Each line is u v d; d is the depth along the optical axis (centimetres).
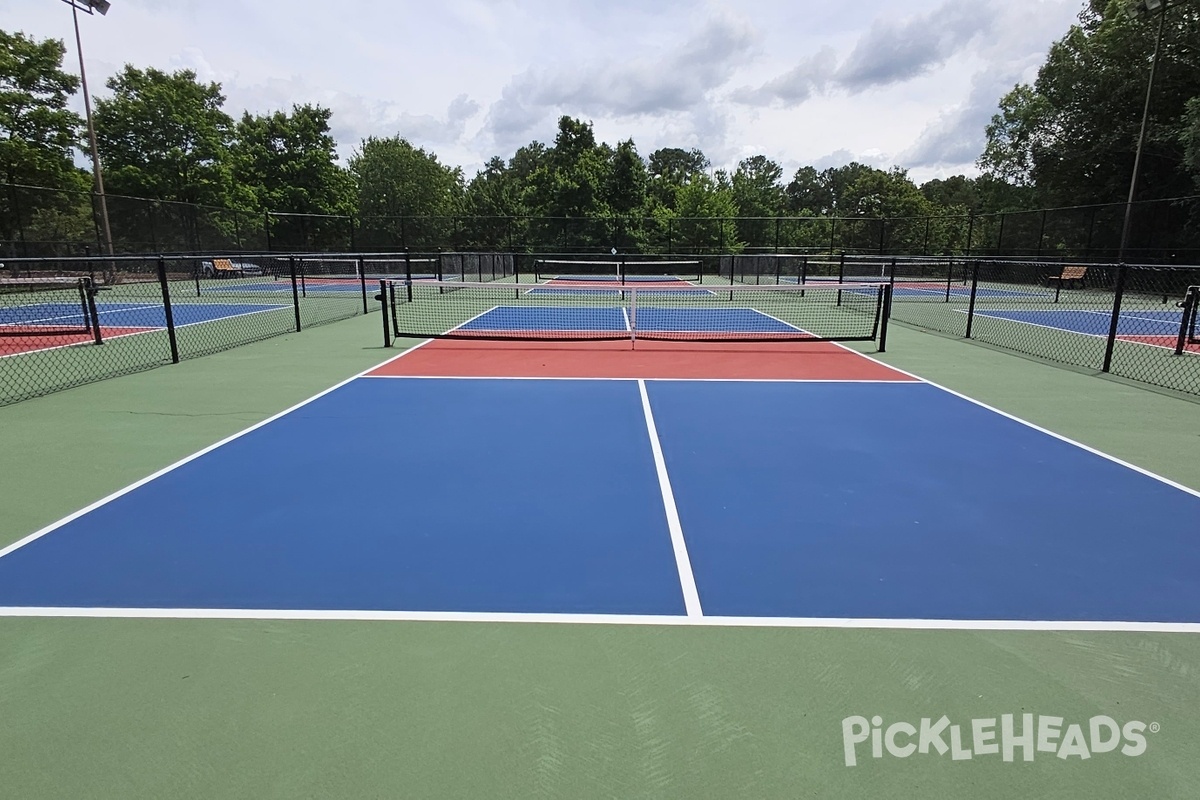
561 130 4769
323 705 248
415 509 438
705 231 3775
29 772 216
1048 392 802
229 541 389
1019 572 358
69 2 2261
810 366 962
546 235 3706
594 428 632
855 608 320
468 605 320
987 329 1406
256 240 3356
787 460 544
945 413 698
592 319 1543
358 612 313
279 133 4347
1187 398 775
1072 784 215
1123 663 279
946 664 276
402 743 229
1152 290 2452
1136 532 411
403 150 5512
